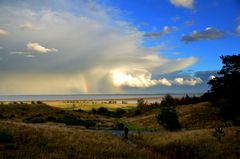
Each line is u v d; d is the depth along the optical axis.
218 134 33.72
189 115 82.75
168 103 132.88
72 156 19.58
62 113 103.75
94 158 19.69
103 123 84.06
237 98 52.09
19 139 24.75
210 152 29.38
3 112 93.56
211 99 63.09
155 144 36.50
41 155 18.56
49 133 30.02
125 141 35.25
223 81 55.28
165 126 54.66
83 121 72.62
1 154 18.02
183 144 33.06
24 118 85.12
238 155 27.45
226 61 56.06
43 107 108.31
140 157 22.02
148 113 120.06
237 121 48.50
